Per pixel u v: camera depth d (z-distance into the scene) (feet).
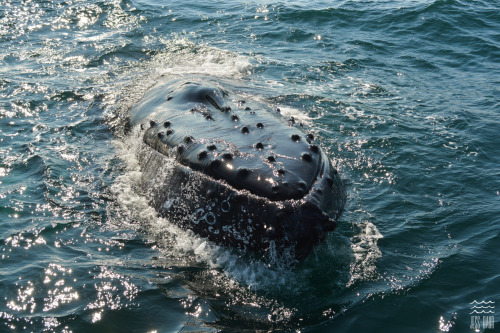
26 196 26.04
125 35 51.80
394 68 45.14
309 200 19.81
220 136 23.88
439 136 32.50
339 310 18.94
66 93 38.63
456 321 18.33
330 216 21.30
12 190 26.53
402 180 27.73
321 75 42.80
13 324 18.20
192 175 22.50
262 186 20.35
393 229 23.65
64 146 31.07
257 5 61.05
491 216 24.50
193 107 27.53
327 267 21.08
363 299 19.43
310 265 21.11
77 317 18.56
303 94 38.19
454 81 42.65
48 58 45.78
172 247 22.36
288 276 20.53
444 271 20.89
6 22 54.29
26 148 30.76
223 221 21.13
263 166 21.07
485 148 31.12
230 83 38.14
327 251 21.94
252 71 43.14
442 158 29.96
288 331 18.06
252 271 20.66
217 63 44.68
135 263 21.43
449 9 57.62
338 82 41.55
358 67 44.96
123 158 29.37
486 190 26.86
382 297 19.49
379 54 48.29
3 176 27.89
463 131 33.24
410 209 25.26
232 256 21.30
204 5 61.87
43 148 30.76
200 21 56.44
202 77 37.65
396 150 30.73
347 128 33.37
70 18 56.18
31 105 36.68
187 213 22.49
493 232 23.30
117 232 23.45
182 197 22.80
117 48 48.08
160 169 24.72
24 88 39.37
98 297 19.51
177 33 52.90
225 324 18.30
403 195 26.45
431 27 54.08
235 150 22.39
